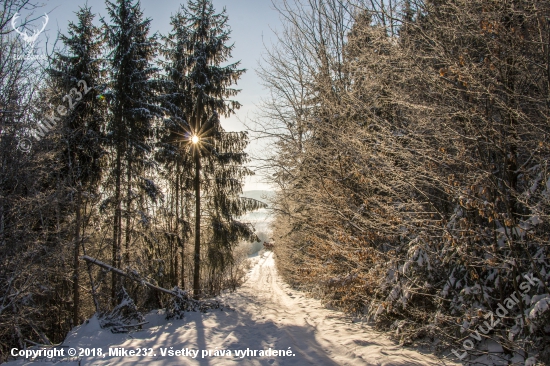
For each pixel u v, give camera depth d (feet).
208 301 38.09
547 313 13.52
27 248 29.32
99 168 42.34
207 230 54.03
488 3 15.61
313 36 38.29
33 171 31.12
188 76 51.06
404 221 20.53
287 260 62.54
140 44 44.47
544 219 13.94
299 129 39.24
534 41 14.33
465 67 15.48
